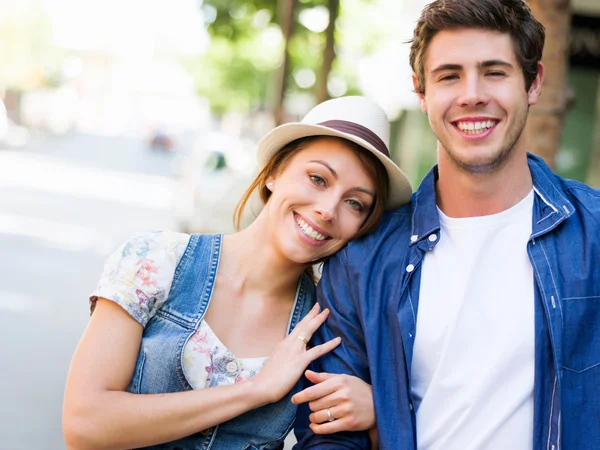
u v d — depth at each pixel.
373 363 2.35
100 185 25.42
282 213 2.45
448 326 2.28
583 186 2.39
